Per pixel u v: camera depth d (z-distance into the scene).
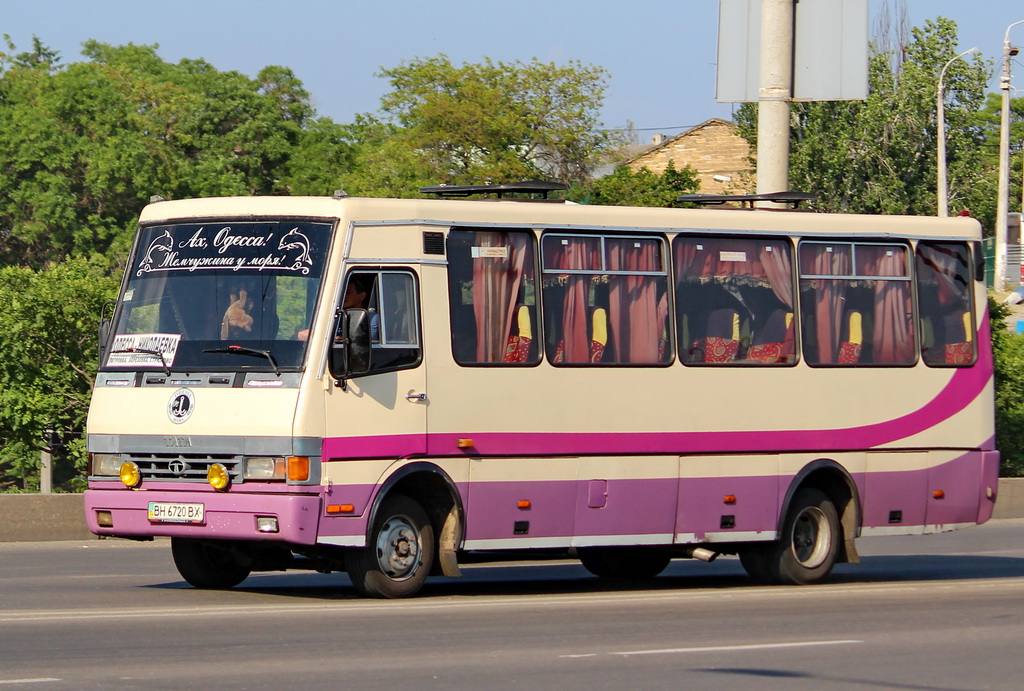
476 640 14.46
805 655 14.15
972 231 22.97
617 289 19.48
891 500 21.84
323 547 17.62
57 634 14.28
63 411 39.38
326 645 13.86
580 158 82.12
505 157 78.19
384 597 17.59
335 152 116.75
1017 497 38.44
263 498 16.64
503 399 18.31
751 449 20.45
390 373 17.42
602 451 19.12
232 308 17.39
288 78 130.12
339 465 16.91
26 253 102.69
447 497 18.03
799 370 20.98
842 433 21.36
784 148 27.92
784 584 21.16
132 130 107.38
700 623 16.31
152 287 17.92
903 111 80.56
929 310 22.45
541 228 18.92
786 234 21.12
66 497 27.88
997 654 14.58
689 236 20.22
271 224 17.61
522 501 18.44
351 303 17.27
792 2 27.97
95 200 103.50
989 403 22.91
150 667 12.43
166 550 26.41
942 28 82.38
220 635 14.35
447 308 18.00
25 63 135.38
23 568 22.27
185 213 18.12
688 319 20.08
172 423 17.17
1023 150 116.12
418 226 17.91
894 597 19.47
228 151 117.06
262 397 16.83
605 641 14.68
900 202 80.75
